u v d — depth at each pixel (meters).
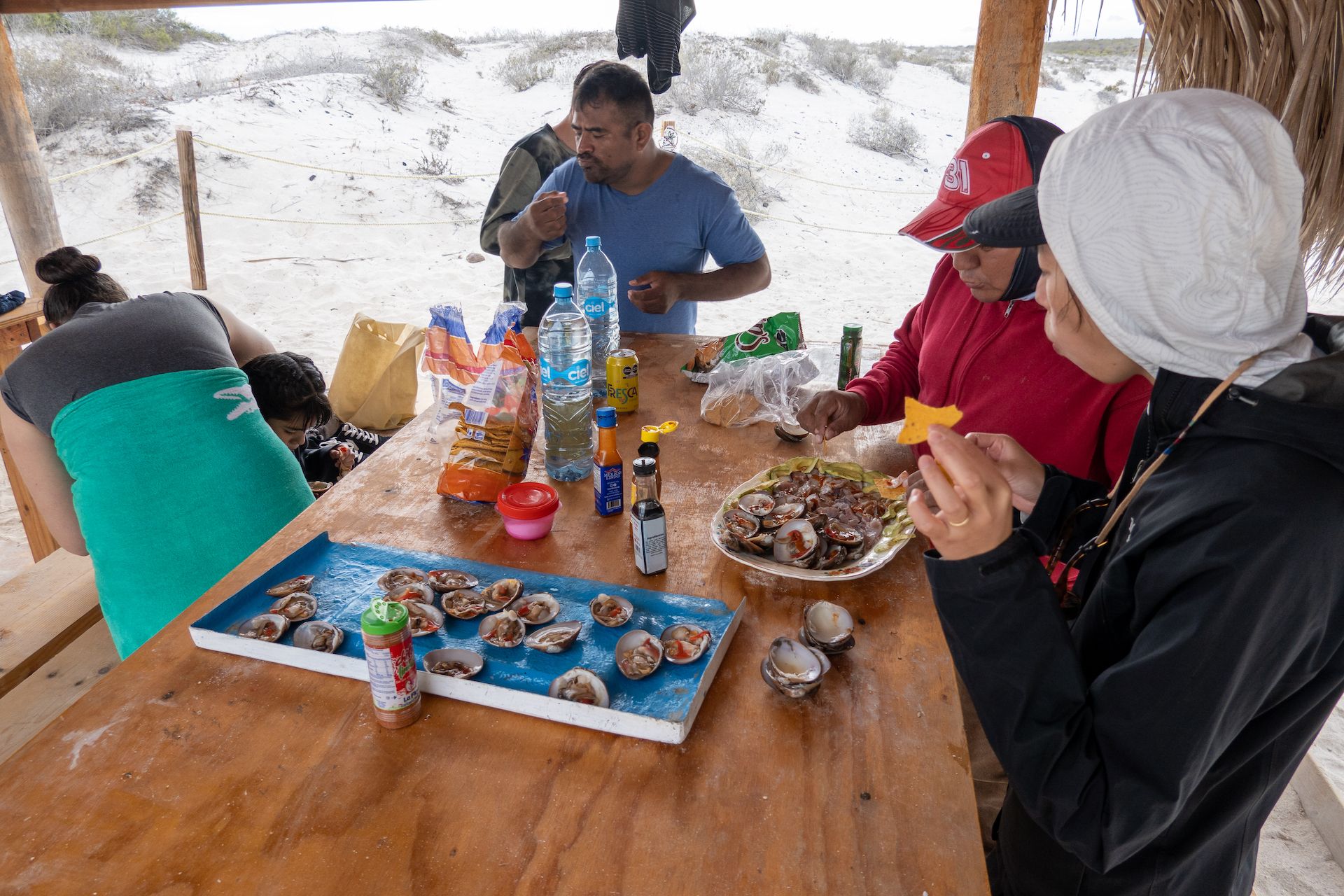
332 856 0.88
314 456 2.64
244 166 9.80
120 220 8.65
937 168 14.13
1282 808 2.23
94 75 13.52
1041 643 0.73
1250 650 0.65
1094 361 0.79
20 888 0.84
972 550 0.73
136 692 1.11
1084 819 0.73
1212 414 0.70
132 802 0.94
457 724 1.06
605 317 2.14
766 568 1.35
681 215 2.66
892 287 7.80
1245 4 1.28
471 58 18.64
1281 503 0.64
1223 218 0.61
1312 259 1.34
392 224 8.94
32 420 1.80
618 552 1.44
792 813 0.93
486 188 10.38
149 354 1.80
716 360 2.21
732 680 1.14
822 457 1.79
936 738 1.04
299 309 6.59
